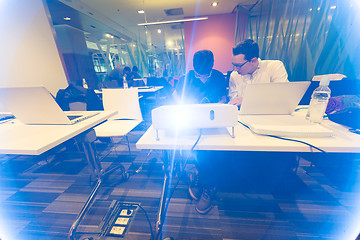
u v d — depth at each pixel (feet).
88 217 3.89
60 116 3.00
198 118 2.13
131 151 7.20
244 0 13.84
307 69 6.84
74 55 16.94
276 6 8.40
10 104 2.84
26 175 5.72
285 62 8.01
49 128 3.02
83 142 3.67
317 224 3.40
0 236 3.53
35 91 2.59
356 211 3.64
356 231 3.21
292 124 2.44
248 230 3.36
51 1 12.07
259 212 3.74
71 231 3.07
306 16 6.87
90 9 14.02
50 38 9.23
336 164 5.02
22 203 4.46
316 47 6.50
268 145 2.03
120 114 6.21
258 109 2.92
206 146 2.12
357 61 5.41
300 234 3.22
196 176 4.44
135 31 21.80
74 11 14.16
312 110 2.57
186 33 18.54
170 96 13.50
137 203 4.21
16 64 8.02
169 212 3.89
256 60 3.93
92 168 3.97
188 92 5.36
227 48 18.25
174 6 14.47
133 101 6.06
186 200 4.24
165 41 24.94
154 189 4.73
